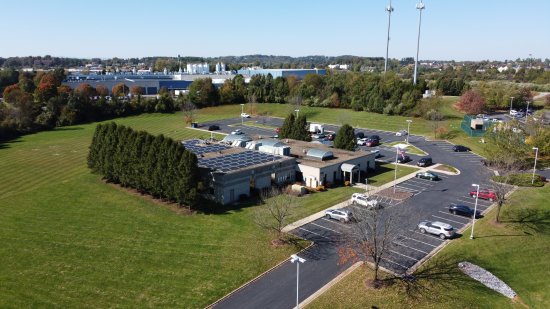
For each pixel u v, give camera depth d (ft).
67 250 134.82
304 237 143.33
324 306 104.22
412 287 111.75
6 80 640.17
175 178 167.94
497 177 174.09
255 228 150.61
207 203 177.78
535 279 118.83
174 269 122.52
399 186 202.80
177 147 168.14
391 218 127.54
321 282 115.03
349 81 484.33
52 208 172.35
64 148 293.43
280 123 404.36
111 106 447.01
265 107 489.67
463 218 159.74
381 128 370.32
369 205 143.23
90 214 165.58
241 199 182.19
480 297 108.47
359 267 122.52
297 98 455.22
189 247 136.46
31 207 173.68
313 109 467.93
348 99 462.60
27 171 230.89
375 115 422.41
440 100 421.18
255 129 373.40
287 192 187.83
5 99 432.25
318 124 379.14
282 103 510.99
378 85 441.68
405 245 136.67
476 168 232.94
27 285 113.91
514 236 141.38
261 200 181.27
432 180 212.43
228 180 176.24
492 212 164.35
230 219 159.63
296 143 262.88
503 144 241.35
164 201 179.01
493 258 128.06
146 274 119.85
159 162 173.27
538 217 155.74
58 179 214.48
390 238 120.16
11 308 102.89
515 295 110.73
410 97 410.72
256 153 221.25
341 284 113.70
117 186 199.82
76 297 108.17
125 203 177.37
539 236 141.49
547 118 310.86
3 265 125.08
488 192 179.63
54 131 377.09
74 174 222.89
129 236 145.07
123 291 111.04
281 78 522.06
